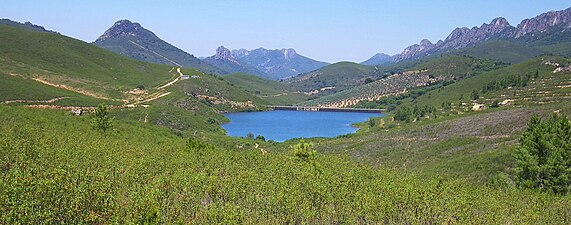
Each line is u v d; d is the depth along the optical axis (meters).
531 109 108.06
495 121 102.44
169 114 161.88
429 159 83.94
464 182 49.72
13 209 20.20
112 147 45.28
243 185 33.25
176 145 59.41
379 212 31.14
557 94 146.38
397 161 86.81
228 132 168.88
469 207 34.81
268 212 29.59
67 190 23.20
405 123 172.50
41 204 21.70
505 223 33.47
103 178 27.88
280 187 33.62
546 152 50.12
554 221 36.34
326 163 49.66
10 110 61.38
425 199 34.28
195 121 164.88
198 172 36.69
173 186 30.78
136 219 22.84
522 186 49.81
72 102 148.75
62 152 37.59
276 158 49.50
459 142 91.88
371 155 96.88
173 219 25.52
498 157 65.94
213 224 25.80
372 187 37.28
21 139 40.66
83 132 58.84
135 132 72.94
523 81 179.88
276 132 173.62
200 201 30.30
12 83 148.00
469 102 182.62
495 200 38.81
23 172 27.25
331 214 30.73
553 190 48.22
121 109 156.75
